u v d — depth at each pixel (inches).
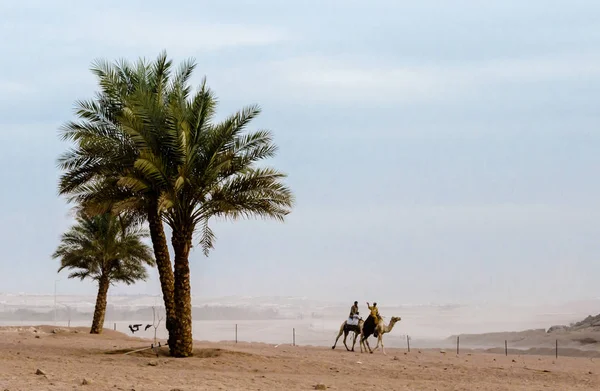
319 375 997.8
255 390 740.7
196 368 1031.6
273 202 1214.3
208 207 1198.3
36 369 860.0
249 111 1205.1
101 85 1208.2
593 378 1039.6
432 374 1045.8
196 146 1174.3
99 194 1202.0
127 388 691.4
